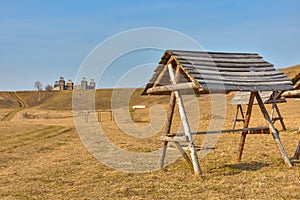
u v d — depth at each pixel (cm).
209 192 834
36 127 3638
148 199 801
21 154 1670
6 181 1060
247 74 1096
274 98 2148
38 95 11475
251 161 1248
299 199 748
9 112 6981
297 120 3030
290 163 1112
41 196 869
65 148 1875
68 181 1034
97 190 908
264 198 764
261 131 1182
